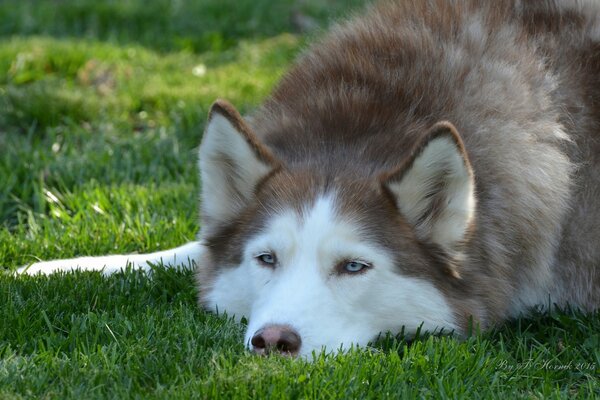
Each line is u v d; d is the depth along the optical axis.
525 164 7.21
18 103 12.91
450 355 6.45
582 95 7.93
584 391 6.39
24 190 10.41
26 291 7.75
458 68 7.43
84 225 9.60
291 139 7.20
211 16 18.62
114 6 18.89
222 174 6.98
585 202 7.77
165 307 7.52
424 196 6.53
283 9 19.00
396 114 7.20
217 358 6.32
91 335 6.88
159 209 10.04
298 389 5.91
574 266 7.82
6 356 6.50
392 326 6.67
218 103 6.75
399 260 6.49
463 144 6.40
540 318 7.63
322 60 7.86
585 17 8.26
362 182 6.59
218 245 7.05
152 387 6.11
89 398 5.87
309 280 6.36
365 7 8.84
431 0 8.16
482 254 6.89
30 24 18.23
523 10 8.22
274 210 6.56
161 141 12.03
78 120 12.95
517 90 7.43
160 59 16.33
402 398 5.95
